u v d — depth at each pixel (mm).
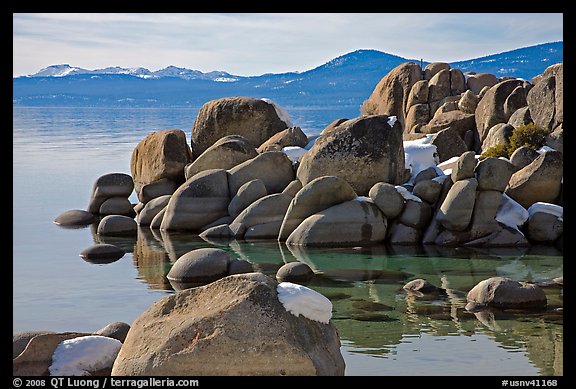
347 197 20094
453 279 15586
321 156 22531
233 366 7844
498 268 16594
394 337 11508
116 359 8328
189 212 22062
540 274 15922
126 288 14898
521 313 12836
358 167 22312
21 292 14562
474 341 11258
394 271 16391
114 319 12609
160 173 26219
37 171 35969
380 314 12883
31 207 26406
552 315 12680
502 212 19641
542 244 19375
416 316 12727
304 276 15641
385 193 19859
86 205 26734
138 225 23453
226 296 8438
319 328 8461
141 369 7926
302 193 20016
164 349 7980
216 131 30047
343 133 22641
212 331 8008
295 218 20078
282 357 7898
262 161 23047
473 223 19375
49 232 22078
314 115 137250
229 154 24875
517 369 9945
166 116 134750
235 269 15711
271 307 8242
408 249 18891
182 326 8133
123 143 54188
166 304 8602
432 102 32750
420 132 30938
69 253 18781
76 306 13484
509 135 25438
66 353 9000
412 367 10039
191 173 24938
